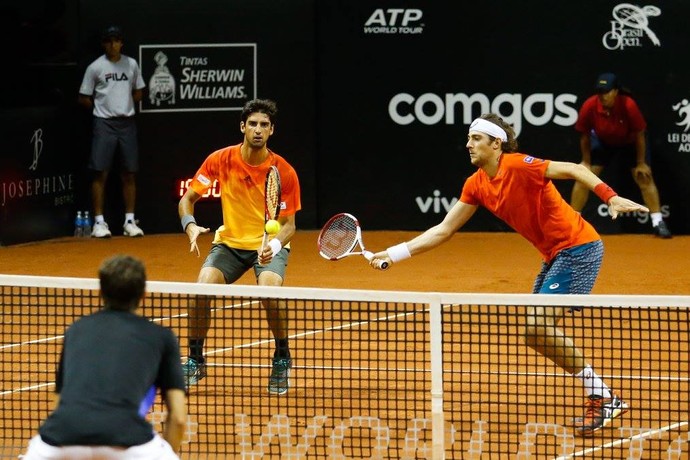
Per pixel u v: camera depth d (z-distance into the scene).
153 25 37.41
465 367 21.16
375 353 21.92
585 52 37.41
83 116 37.84
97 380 12.07
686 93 37.28
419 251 19.78
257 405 19.23
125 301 12.67
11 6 36.97
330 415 18.56
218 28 37.69
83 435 11.84
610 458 16.80
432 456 16.11
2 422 18.34
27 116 36.06
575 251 18.88
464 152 38.25
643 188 36.88
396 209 38.72
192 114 37.97
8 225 35.88
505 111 37.94
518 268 32.75
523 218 19.11
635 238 37.34
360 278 31.50
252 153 20.89
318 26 38.03
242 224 21.19
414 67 38.00
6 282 17.16
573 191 36.66
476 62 37.75
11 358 20.92
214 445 17.41
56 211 37.56
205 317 19.50
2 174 35.44
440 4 37.59
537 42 37.50
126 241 37.22
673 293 29.27
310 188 38.75
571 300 15.86
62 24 37.31
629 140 36.28
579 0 37.22
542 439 17.67
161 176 38.22
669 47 37.12
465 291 29.78
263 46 37.94
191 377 19.23
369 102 38.28
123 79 36.69
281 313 19.14
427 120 38.22
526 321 18.00
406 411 17.41
